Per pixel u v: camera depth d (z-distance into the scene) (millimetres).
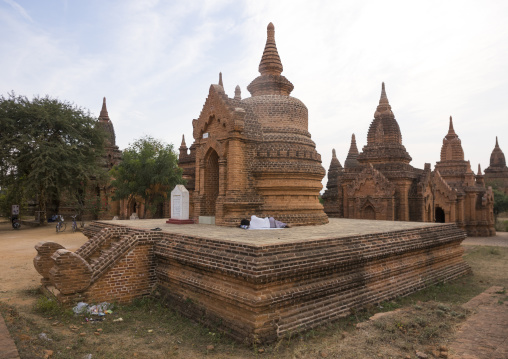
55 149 37531
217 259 11203
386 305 13461
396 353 8734
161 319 11883
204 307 11648
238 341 10008
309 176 20750
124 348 9445
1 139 37156
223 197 18953
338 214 39969
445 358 8484
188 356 9164
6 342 8047
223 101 19406
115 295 13133
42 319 11203
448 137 47281
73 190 40344
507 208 63875
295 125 21891
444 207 40375
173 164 40031
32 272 18109
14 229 39938
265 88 22922
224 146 19250
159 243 14180
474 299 13836
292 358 8859
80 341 9586
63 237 31203
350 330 11016
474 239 39281
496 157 79062
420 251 16844
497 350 8852
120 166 39938
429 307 12219
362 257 13047
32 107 38906
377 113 38469
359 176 35375
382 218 33500
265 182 19734
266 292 10180
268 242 11141
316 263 11305
